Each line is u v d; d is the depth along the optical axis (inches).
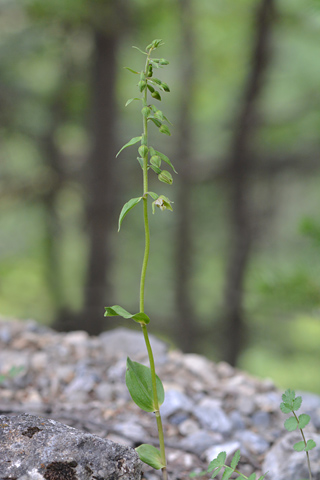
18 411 92.0
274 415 108.3
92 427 89.5
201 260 485.4
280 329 411.5
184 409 100.7
